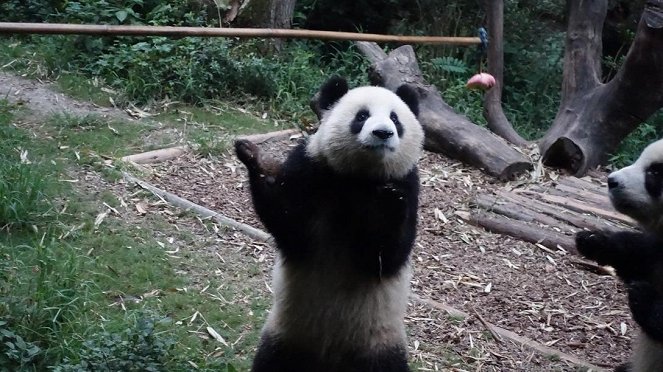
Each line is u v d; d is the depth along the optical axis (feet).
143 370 16.80
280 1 40.29
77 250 22.16
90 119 30.42
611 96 33.53
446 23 47.21
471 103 40.19
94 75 35.12
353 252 15.76
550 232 27.17
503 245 26.61
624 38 49.78
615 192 18.04
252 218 25.72
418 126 16.72
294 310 16.38
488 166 31.35
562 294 24.09
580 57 34.88
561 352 21.16
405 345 16.81
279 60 39.58
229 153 29.76
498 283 24.31
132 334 17.51
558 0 50.72
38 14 38.70
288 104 35.58
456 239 26.61
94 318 19.47
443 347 20.76
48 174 25.46
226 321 20.42
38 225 23.04
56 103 31.86
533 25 49.29
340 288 16.11
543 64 46.01
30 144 27.37
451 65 43.57
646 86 32.65
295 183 15.98
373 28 48.96
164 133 30.73
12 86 32.68
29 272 20.79
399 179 16.15
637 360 17.30
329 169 15.98
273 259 23.50
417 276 24.08
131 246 22.86
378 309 16.15
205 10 39.11
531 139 39.45
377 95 16.43
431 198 29.01
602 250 18.28
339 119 15.99
